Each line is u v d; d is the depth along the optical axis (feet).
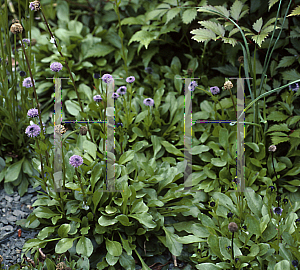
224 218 5.90
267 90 7.35
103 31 9.48
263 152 6.59
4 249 5.66
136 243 5.77
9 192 6.68
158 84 8.24
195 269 5.40
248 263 5.05
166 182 6.31
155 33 8.21
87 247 5.35
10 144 7.22
